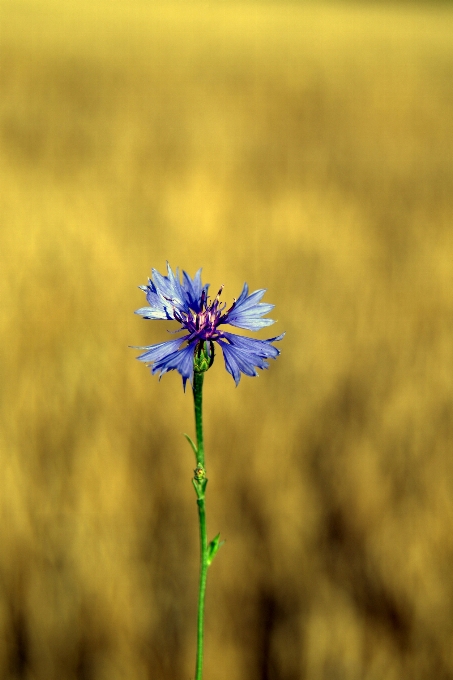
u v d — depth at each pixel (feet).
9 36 95.09
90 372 20.70
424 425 20.79
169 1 188.96
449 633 15.80
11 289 23.72
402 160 48.01
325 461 19.69
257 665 15.65
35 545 16.29
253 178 40.75
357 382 22.66
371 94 71.15
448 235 34.17
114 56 86.58
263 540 17.60
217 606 16.35
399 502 18.65
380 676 15.21
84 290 24.88
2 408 18.81
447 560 17.07
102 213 32.24
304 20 149.59
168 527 17.69
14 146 43.98
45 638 15.20
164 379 21.79
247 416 20.86
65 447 18.42
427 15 185.16
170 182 38.14
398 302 27.20
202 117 56.85
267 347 9.57
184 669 15.23
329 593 16.58
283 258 29.68
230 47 100.53
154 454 19.39
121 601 15.69
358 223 34.96
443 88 78.07
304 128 56.34
